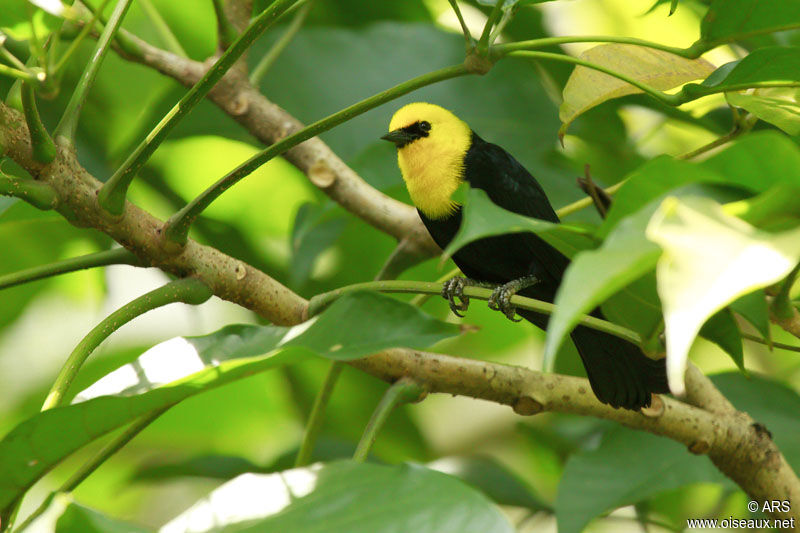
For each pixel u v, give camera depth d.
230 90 9.15
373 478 4.29
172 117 5.66
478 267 9.77
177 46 9.20
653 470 7.83
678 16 11.36
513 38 10.71
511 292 8.74
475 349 11.88
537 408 7.25
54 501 4.17
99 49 6.29
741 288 3.00
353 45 10.84
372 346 4.59
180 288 6.23
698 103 9.16
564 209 7.86
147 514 11.78
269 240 11.84
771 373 11.52
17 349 11.27
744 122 7.02
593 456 7.98
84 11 7.85
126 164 5.86
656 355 5.25
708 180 3.81
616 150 10.33
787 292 5.68
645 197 3.90
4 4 4.77
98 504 11.59
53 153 5.85
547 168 10.25
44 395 11.23
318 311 6.39
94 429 4.92
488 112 10.55
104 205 5.96
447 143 9.14
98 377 10.80
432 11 11.50
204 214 11.89
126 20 11.35
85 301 11.36
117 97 11.26
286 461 9.94
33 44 4.78
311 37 10.82
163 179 11.22
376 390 10.82
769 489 7.26
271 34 10.70
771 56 5.43
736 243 3.13
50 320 11.36
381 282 6.24
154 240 6.17
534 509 9.81
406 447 11.03
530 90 10.60
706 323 5.11
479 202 3.82
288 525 4.15
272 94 10.62
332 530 4.07
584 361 7.20
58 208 5.95
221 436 10.96
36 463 4.97
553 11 11.82
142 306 6.05
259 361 4.64
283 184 11.70
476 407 12.43
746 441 7.24
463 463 10.18
